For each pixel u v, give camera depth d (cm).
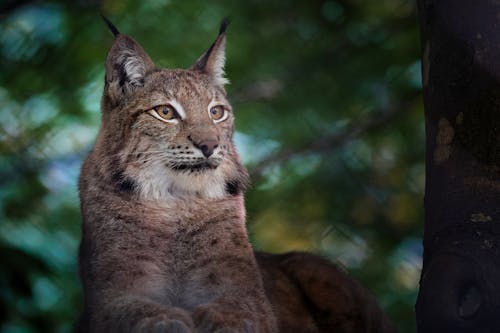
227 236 841
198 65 935
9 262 1062
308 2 1677
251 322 740
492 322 535
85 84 1579
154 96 860
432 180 612
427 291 570
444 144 605
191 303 810
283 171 1620
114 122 866
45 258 1170
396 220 1577
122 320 719
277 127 1659
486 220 569
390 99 1630
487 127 583
